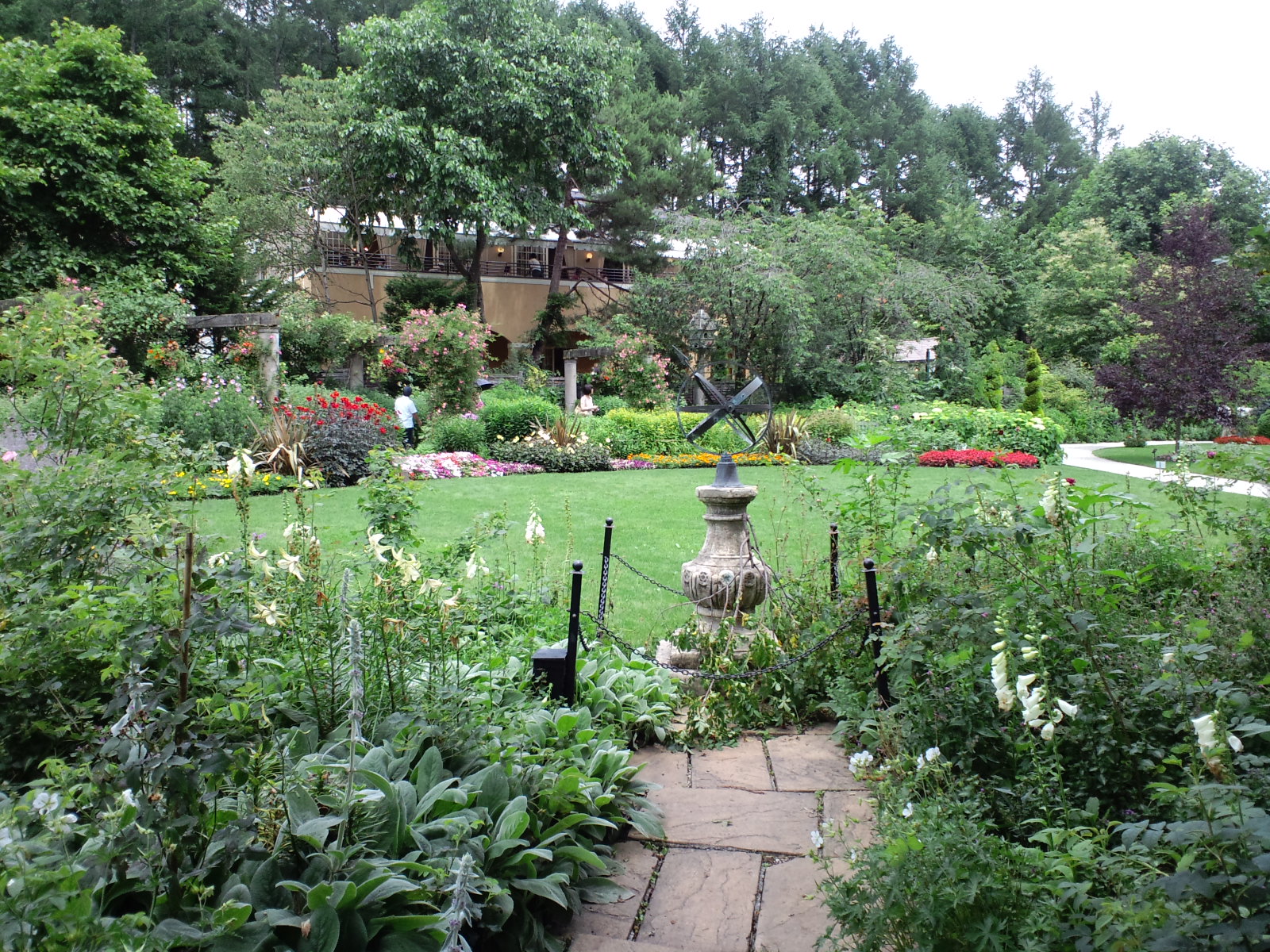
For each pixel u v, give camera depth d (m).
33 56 16.00
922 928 1.86
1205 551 4.44
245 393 13.35
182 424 11.06
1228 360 18.09
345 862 2.03
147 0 30.11
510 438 15.98
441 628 3.05
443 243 26.94
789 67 41.38
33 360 3.36
